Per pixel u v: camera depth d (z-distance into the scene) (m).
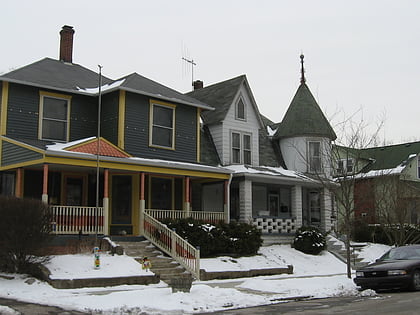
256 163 27.55
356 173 20.89
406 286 14.51
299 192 26.80
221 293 13.02
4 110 19.67
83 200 21.33
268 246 24.45
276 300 13.20
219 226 21.00
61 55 25.95
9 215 14.19
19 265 14.76
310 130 28.64
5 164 19.09
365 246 27.53
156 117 23.08
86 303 11.54
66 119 21.38
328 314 10.73
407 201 24.75
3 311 10.48
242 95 27.64
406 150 37.00
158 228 19.09
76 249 17.11
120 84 21.69
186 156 24.14
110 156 18.84
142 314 10.59
